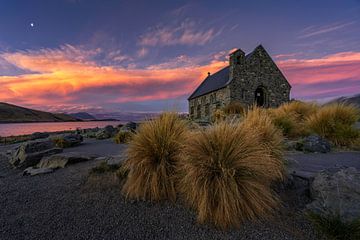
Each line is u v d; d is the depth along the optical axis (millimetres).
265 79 25922
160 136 3652
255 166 2854
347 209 2436
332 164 4719
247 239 2391
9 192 4098
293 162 4773
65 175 4988
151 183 3371
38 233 2643
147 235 2537
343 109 7473
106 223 2820
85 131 21906
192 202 3023
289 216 2766
